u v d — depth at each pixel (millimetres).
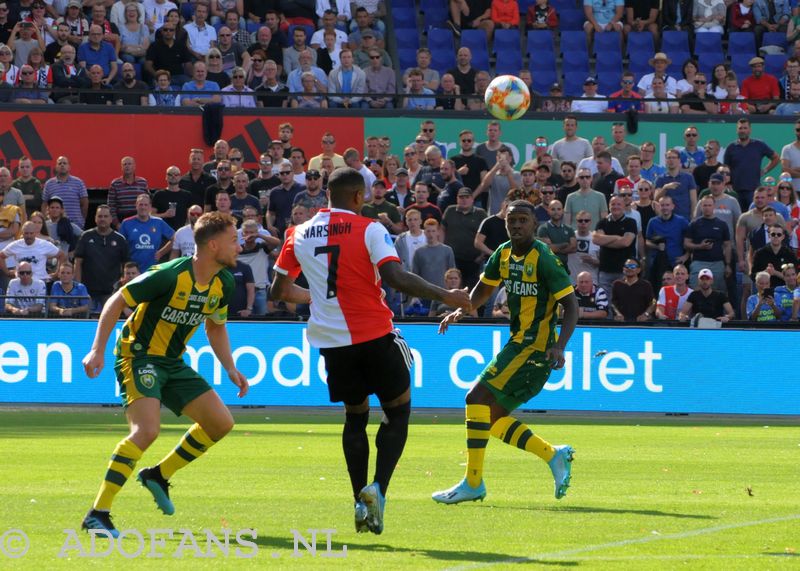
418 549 11930
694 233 37000
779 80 49406
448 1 52812
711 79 51781
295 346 33688
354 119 43500
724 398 33656
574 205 38281
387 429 12656
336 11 49781
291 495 16094
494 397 15695
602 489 17391
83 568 10617
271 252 36031
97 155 42406
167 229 37156
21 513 14016
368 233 12492
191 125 42875
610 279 36312
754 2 53281
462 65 46312
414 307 35219
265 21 48438
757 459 21953
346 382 12766
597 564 11062
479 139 43844
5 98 42438
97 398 33719
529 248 15727
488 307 36219
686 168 42469
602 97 44312
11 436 25078
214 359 33656
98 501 12391
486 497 16406
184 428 27516
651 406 33625
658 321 33938
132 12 46094
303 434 26234
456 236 36469
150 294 12586
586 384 33625
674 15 53219
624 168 42000
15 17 45469
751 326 34094
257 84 45062
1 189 38281
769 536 12914
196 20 46250
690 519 14258
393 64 50219
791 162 42750
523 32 54125
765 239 37500
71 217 39375
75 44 45156
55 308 34469
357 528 12117
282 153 39781
